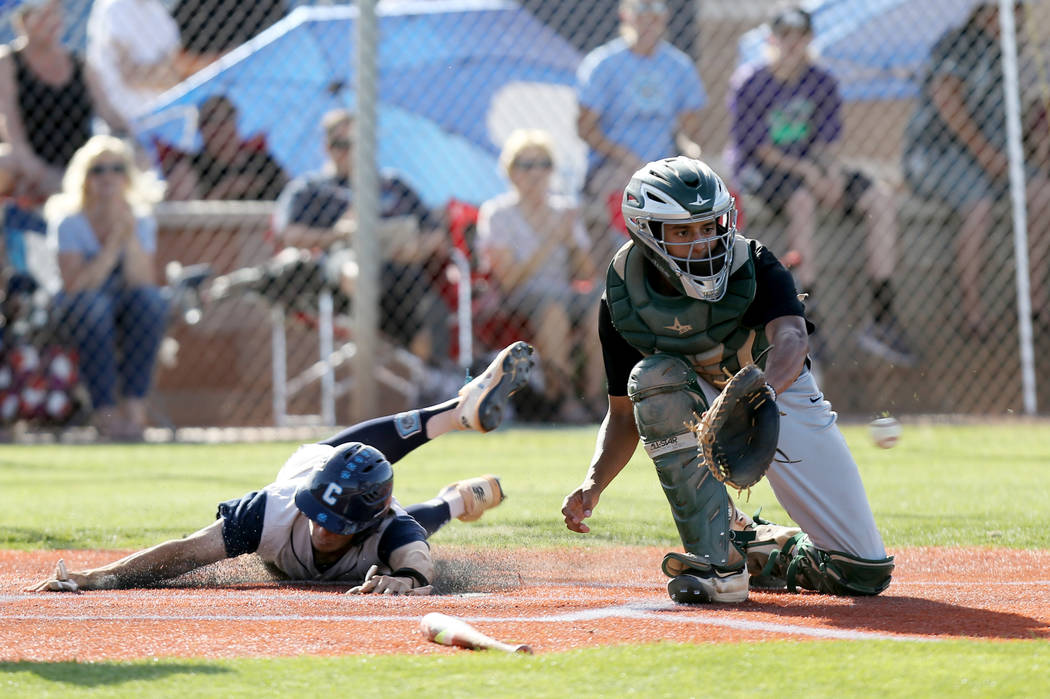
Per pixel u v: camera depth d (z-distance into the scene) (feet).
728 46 138.51
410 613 33.35
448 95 134.31
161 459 91.76
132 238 107.55
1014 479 73.61
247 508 41.24
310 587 40.83
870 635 28.53
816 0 133.90
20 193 111.96
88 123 115.65
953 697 22.03
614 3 137.59
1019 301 116.37
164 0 136.05
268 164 131.85
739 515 41.24
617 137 114.83
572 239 111.04
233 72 131.34
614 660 25.16
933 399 122.52
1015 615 32.04
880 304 120.26
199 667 24.98
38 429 110.01
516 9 135.85
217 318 122.62
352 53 132.98
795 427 36.65
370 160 109.19
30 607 35.12
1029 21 118.52
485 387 47.34
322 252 114.73
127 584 40.63
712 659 25.14
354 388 110.01
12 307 109.09
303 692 22.85
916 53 132.26
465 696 22.49
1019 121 116.26
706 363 35.63
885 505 62.28
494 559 46.11
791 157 115.55
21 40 113.60
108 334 106.93
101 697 22.52
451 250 112.78
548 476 76.28
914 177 120.88
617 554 47.34
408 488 70.59
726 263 33.81
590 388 112.88
